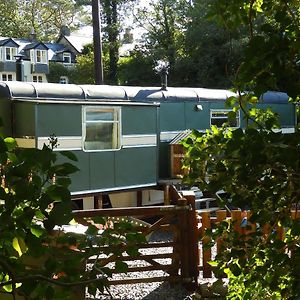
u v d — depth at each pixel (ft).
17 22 156.76
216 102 40.75
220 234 7.62
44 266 5.38
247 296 8.70
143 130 35.01
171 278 18.48
